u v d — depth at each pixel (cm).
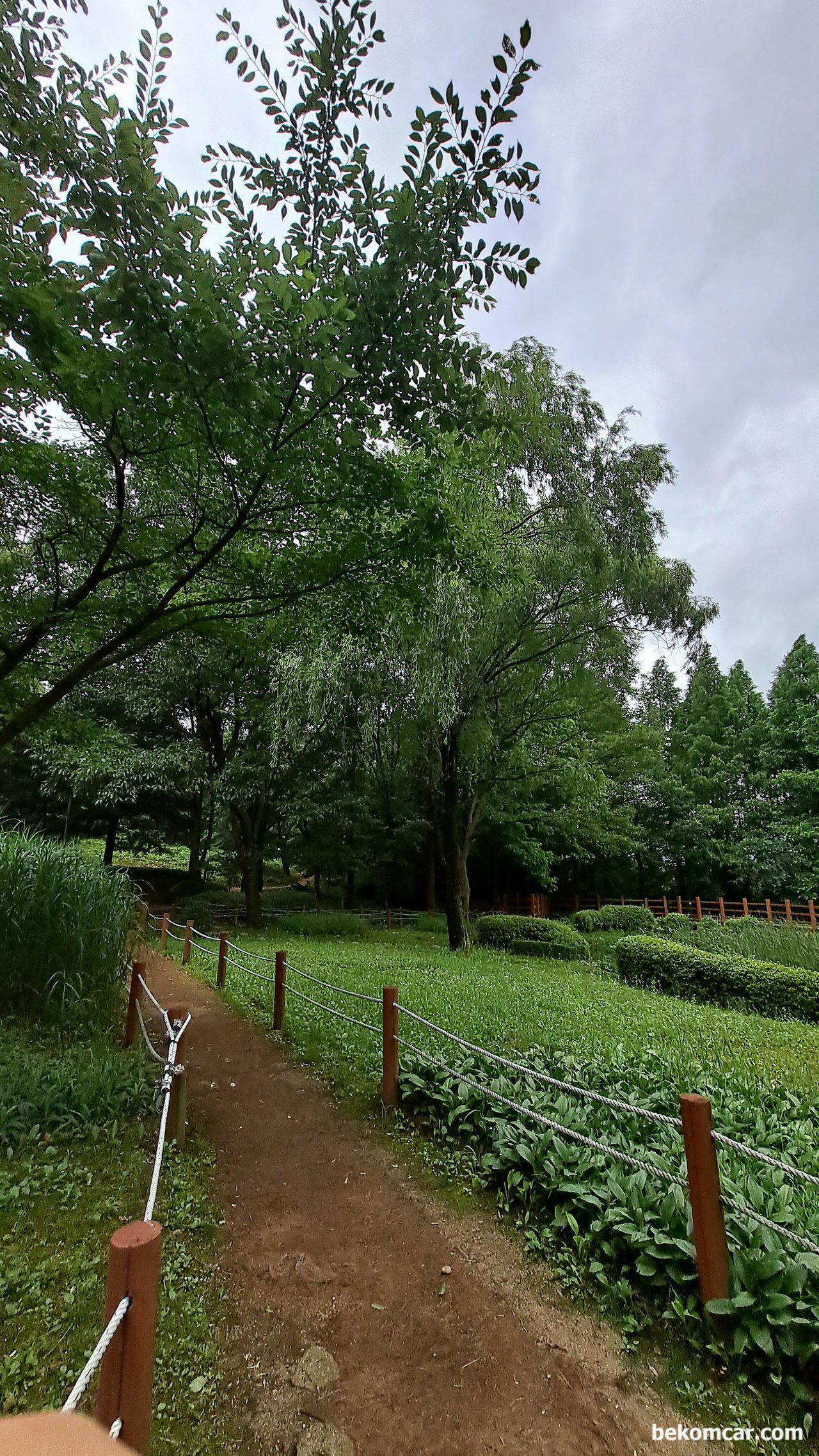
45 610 514
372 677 1347
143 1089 446
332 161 330
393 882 2623
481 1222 337
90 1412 212
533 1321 269
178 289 306
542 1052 554
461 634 1089
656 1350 250
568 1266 296
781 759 2766
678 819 2964
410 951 1378
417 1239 325
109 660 513
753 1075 557
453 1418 225
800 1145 388
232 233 334
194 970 1005
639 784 2903
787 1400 225
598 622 1209
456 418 390
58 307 298
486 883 3144
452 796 1424
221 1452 210
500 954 1473
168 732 1745
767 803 2755
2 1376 219
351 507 474
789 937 1255
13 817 1922
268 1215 347
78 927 582
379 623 639
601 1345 255
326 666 1311
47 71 283
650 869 3100
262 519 510
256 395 337
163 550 523
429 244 321
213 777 1652
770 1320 233
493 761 1431
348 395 376
